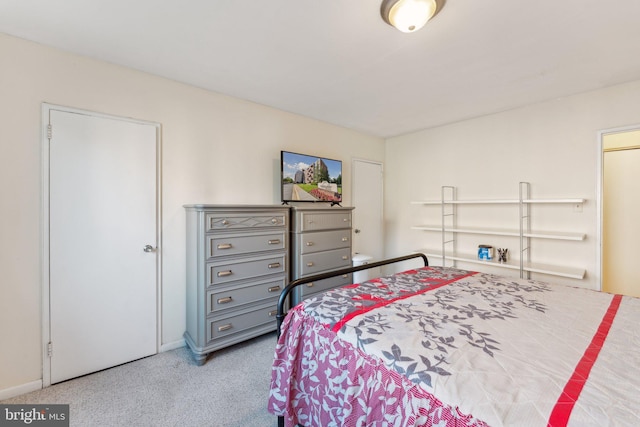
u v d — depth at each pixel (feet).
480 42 5.99
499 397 2.59
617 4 4.81
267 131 9.88
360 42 6.02
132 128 7.19
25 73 5.90
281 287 8.64
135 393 5.93
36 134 6.01
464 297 5.25
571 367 3.02
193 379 6.44
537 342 3.57
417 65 7.02
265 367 6.95
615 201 10.59
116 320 6.97
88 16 5.17
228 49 6.31
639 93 7.75
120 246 7.02
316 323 4.43
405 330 3.89
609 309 4.66
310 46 6.18
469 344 3.51
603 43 6.01
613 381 2.77
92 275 6.64
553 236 8.59
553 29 5.53
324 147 11.69
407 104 9.71
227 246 7.45
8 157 5.73
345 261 10.37
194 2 4.82
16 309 5.82
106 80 6.82
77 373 6.45
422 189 13.01
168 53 6.48
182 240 8.02
